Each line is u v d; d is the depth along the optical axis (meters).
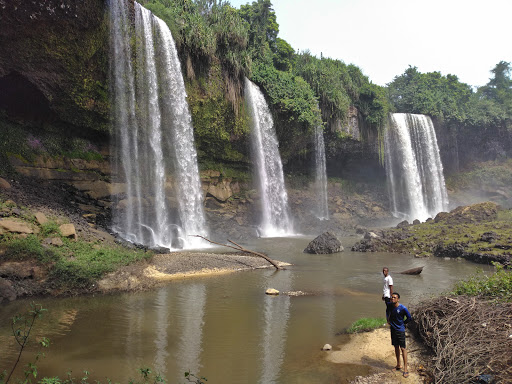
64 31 20.58
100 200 23.52
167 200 27.38
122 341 8.92
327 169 47.56
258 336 9.40
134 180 25.27
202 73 30.48
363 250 25.05
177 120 28.12
